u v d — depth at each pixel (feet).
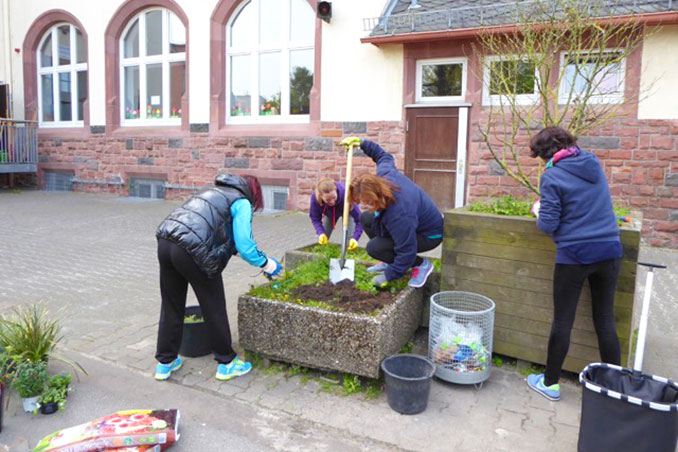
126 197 43.83
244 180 11.60
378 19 31.22
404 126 31.83
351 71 33.22
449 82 30.81
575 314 11.28
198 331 12.92
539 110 26.27
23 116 50.03
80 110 47.88
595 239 10.07
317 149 35.01
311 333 11.51
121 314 16.06
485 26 25.50
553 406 10.95
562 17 16.84
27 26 48.62
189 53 39.70
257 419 10.34
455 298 12.86
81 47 47.09
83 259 22.85
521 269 12.19
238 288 18.69
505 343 12.60
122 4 42.57
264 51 37.76
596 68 14.85
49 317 15.65
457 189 30.63
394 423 10.21
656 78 24.14
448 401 11.09
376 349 10.85
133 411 9.70
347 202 13.44
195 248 10.54
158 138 41.98
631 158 25.93
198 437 9.70
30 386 10.29
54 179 49.14
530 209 13.14
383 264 14.08
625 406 8.18
